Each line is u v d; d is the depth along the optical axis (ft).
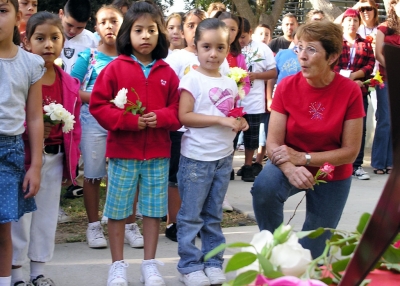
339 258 4.32
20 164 9.80
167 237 15.17
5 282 9.92
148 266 11.69
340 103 10.03
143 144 11.57
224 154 11.85
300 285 3.24
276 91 10.56
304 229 10.75
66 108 11.63
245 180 22.57
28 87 10.09
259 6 45.70
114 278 11.32
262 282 3.49
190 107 11.66
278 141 10.39
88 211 14.47
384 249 3.00
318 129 10.05
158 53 12.04
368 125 30.53
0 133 9.53
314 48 9.66
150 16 11.69
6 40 9.72
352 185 21.75
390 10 21.04
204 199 11.82
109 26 14.57
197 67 12.26
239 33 17.01
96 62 14.62
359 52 22.08
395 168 3.01
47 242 11.32
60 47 11.60
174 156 14.56
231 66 16.67
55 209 11.46
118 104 11.02
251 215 17.25
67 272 12.53
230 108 11.90
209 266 12.00
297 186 9.65
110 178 11.68
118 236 11.66
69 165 11.51
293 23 26.35
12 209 9.47
